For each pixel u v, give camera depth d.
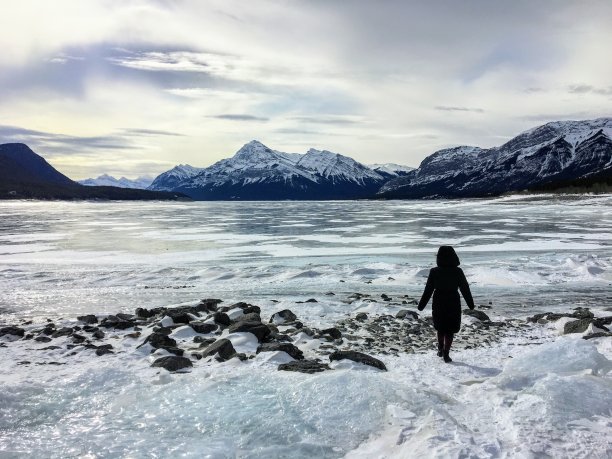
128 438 4.49
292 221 53.59
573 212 61.47
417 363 7.16
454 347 8.16
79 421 4.89
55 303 12.75
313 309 11.36
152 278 16.53
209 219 59.47
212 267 18.39
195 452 4.20
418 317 10.54
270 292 14.10
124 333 9.36
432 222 47.22
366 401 5.06
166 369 6.61
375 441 4.43
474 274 16.25
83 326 9.87
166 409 5.11
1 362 7.30
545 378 5.46
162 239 31.59
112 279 16.38
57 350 7.95
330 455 4.24
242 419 4.85
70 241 30.30
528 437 4.22
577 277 15.84
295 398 5.25
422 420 4.65
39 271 18.09
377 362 6.85
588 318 9.25
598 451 3.98
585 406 4.83
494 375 6.61
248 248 26.06
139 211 91.88
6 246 27.30
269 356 7.16
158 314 10.91
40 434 4.59
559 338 8.65
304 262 20.44
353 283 15.41
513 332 9.23
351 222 49.84
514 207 78.06
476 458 3.83
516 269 17.16
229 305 12.05
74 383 5.85
